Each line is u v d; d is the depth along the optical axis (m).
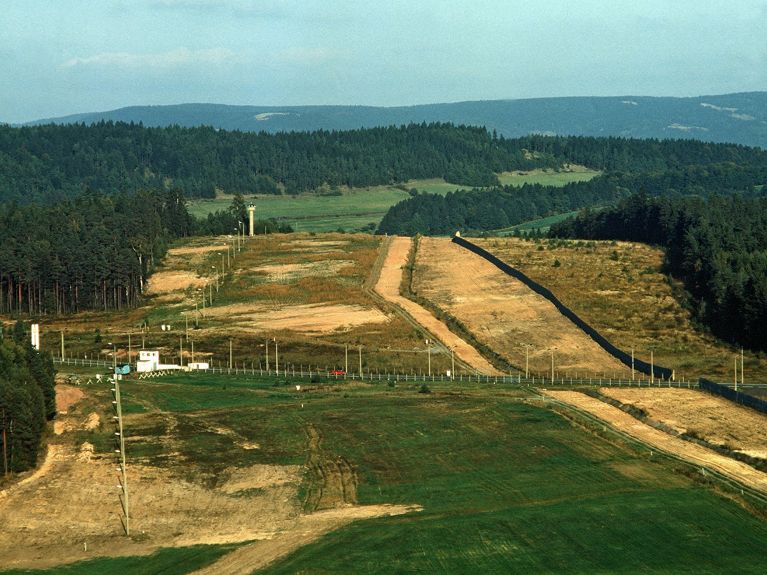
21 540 161.00
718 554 148.25
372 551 151.12
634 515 164.00
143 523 168.00
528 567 144.38
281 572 144.62
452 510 169.88
